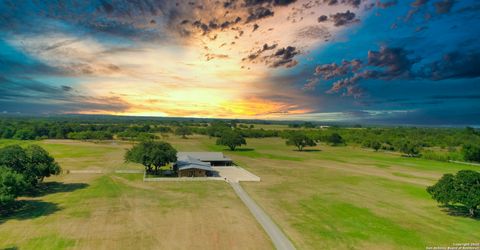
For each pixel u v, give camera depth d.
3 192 43.88
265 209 50.03
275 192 62.00
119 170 82.75
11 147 59.56
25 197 54.59
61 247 34.44
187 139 198.00
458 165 104.62
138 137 172.38
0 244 34.91
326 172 88.06
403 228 42.44
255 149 148.50
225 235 38.81
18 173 53.69
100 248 34.38
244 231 40.25
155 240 36.81
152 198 55.28
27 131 169.12
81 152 119.81
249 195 58.91
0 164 54.97
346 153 137.88
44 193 57.81
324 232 40.62
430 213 49.41
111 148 135.50
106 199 54.09
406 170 93.62
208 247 35.28
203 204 51.94
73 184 65.56
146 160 76.88
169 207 49.91
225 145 147.88
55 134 179.12
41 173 60.22
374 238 38.81
